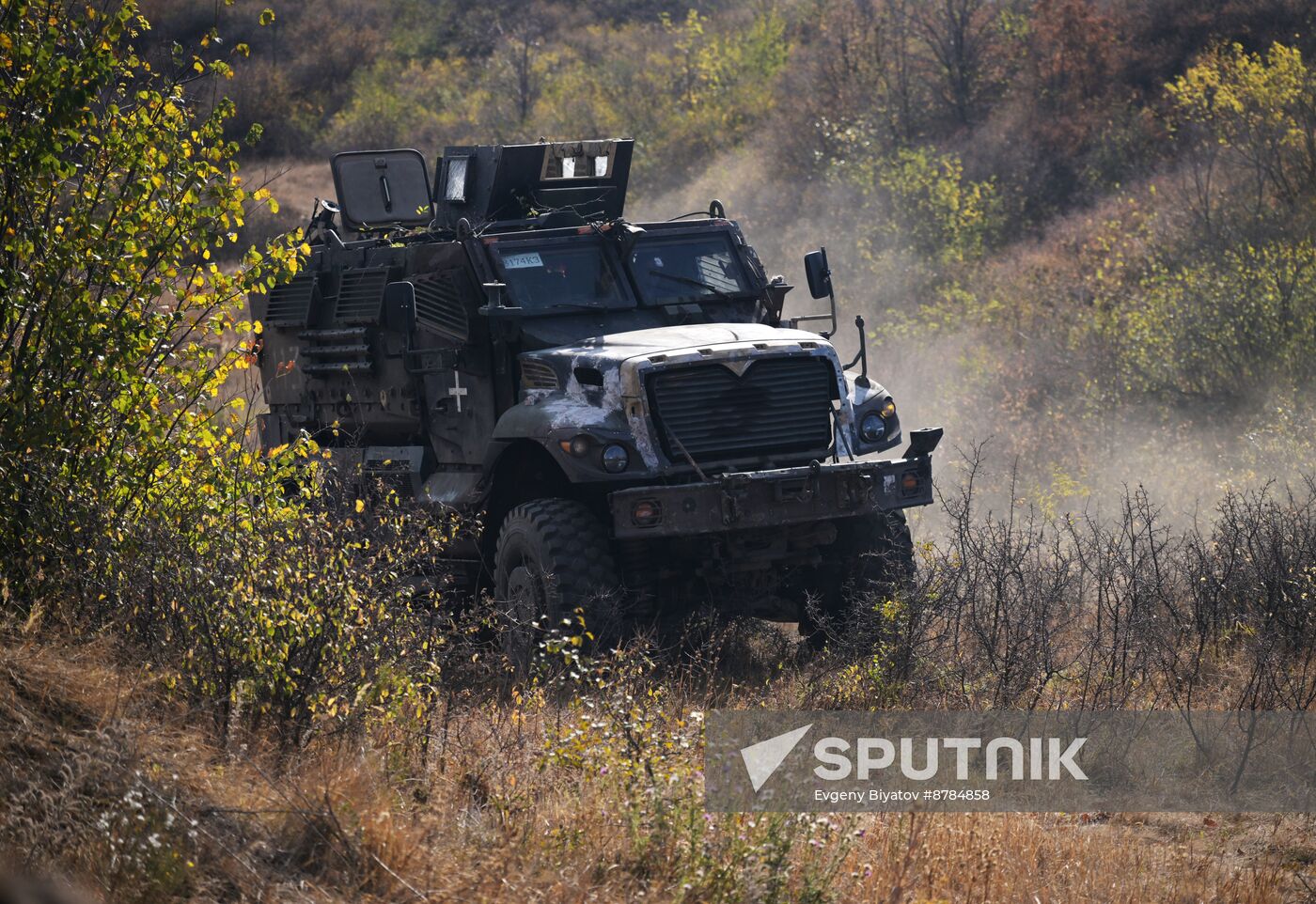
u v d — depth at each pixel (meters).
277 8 189.00
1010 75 104.31
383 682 21.89
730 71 136.25
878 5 117.81
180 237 26.52
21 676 19.50
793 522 30.00
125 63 26.61
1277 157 72.94
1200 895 19.36
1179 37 98.00
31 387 24.86
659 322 34.69
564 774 20.61
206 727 20.11
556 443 30.33
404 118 164.50
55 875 14.83
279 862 16.67
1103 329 62.28
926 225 83.81
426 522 28.94
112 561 23.08
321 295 39.44
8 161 25.03
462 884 16.52
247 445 42.09
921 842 19.83
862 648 29.78
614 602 29.42
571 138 139.62
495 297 33.25
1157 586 29.94
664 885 17.31
